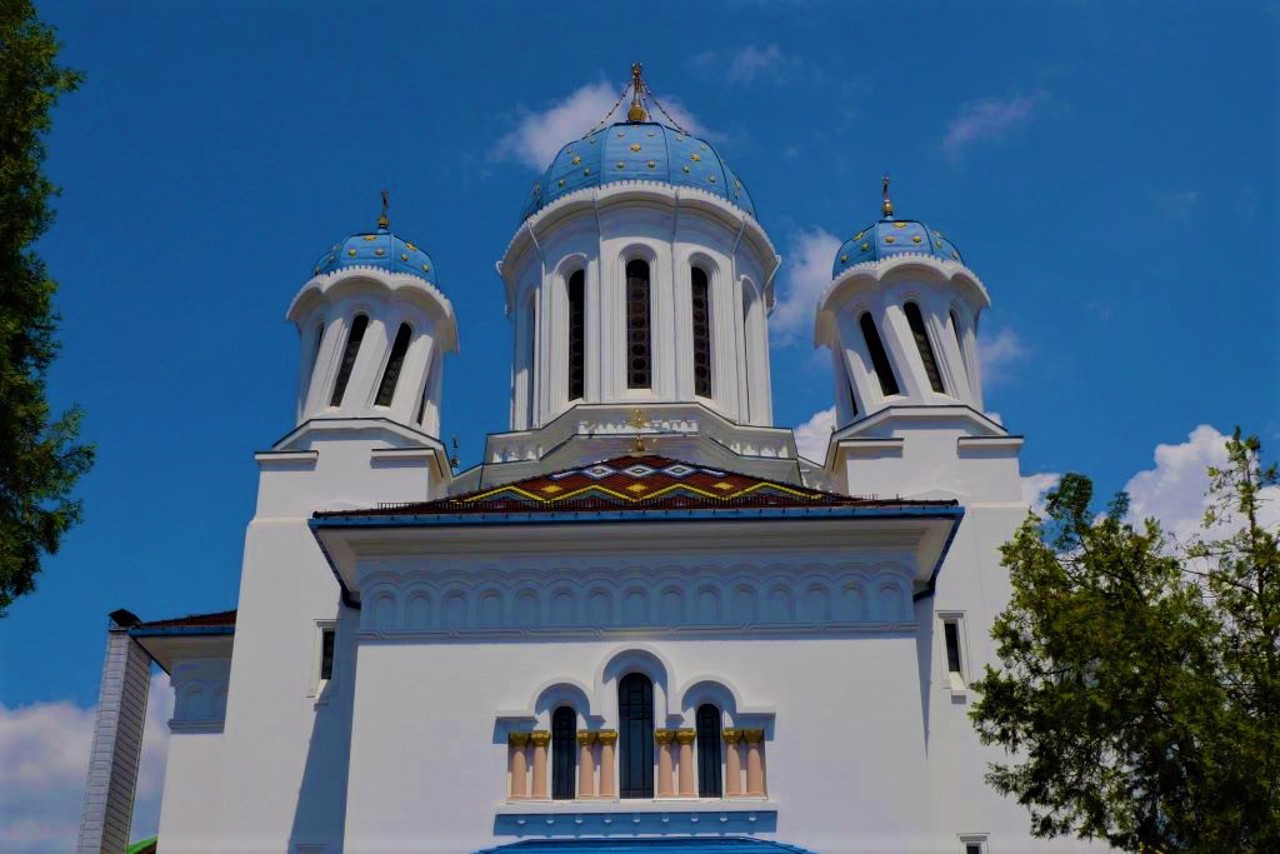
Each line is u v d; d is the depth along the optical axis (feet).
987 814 103.09
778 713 85.76
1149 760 77.61
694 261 140.46
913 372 127.13
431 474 122.21
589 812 83.05
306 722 107.34
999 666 108.99
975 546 114.83
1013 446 119.75
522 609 88.74
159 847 117.39
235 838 103.40
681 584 89.15
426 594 89.25
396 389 129.90
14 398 70.69
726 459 127.24
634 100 158.92
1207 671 76.59
